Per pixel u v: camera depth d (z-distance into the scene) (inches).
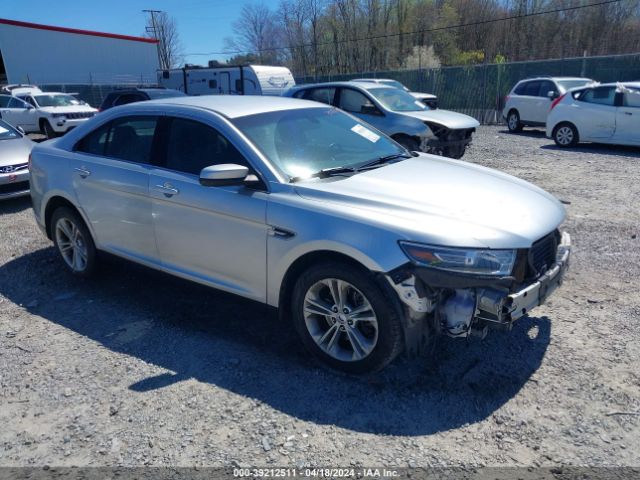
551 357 137.5
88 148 186.2
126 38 1437.0
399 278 116.9
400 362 137.8
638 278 184.1
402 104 418.6
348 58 1854.1
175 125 161.8
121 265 181.6
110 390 130.2
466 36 1871.3
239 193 140.6
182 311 172.4
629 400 119.2
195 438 112.3
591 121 485.7
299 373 134.9
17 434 116.1
